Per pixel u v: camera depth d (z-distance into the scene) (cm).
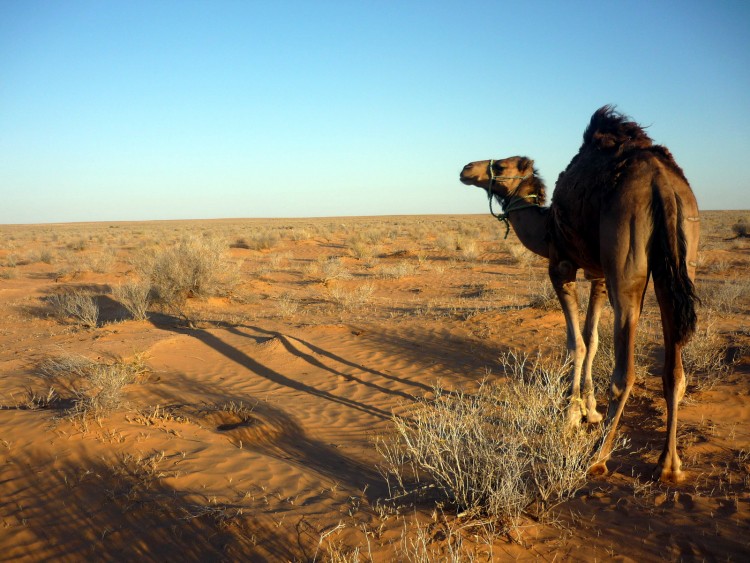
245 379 927
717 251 2764
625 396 501
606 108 570
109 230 9656
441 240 3634
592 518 441
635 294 490
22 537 469
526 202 667
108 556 441
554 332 1036
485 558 392
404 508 465
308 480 533
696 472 512
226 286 1872
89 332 1336
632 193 487
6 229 12325
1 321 1552
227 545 433
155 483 528
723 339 922
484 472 448
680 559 386
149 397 797
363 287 1858
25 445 609
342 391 859
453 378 870
